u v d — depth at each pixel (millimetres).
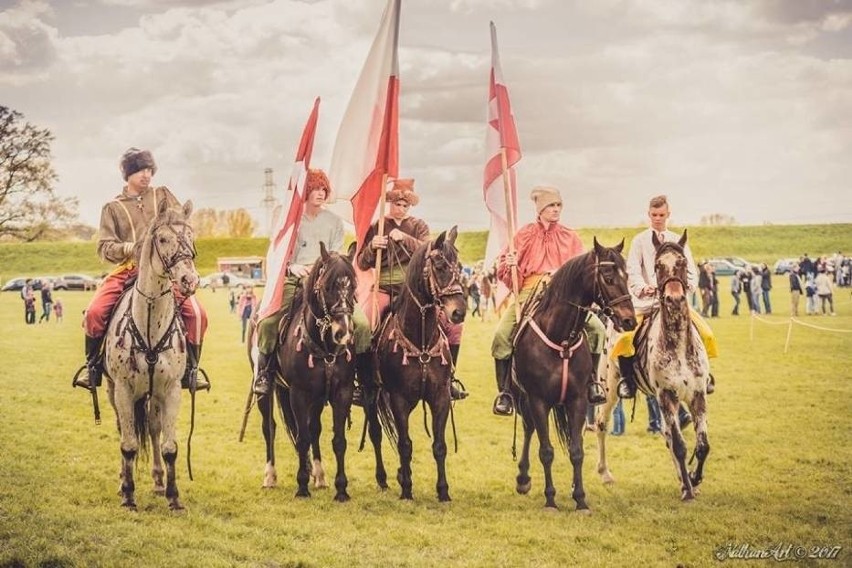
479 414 16125
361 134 11719
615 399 10906
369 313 10836
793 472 11469
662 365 9766
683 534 8852
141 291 9094
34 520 9023
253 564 7914
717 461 12078
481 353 25203
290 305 10445
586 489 10711
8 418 15125
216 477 11266
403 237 10750
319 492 10586
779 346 24469
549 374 9586
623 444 13336
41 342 28234
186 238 8898
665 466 11875
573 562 8039
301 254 10820
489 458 12594
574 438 9672
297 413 10023
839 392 17344
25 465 11688
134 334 9133
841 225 77750
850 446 12898
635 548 8406
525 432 10633
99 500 9914
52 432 14008
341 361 9859
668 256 9664
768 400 16562
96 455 12367
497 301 10945
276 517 9398
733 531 8922
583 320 9555
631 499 10188
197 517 9258
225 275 76562
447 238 9531
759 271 34469
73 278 64938
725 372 19891
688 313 9727
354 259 10656
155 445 10180
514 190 12055
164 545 8297
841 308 36438
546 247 10781
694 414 9867
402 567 7875
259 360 10484
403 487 10172
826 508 9820
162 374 9234
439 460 10047
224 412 16266
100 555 7977
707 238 76438
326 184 10875
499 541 8633
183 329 9492
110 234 9820
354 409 17344
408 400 9953
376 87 11727
